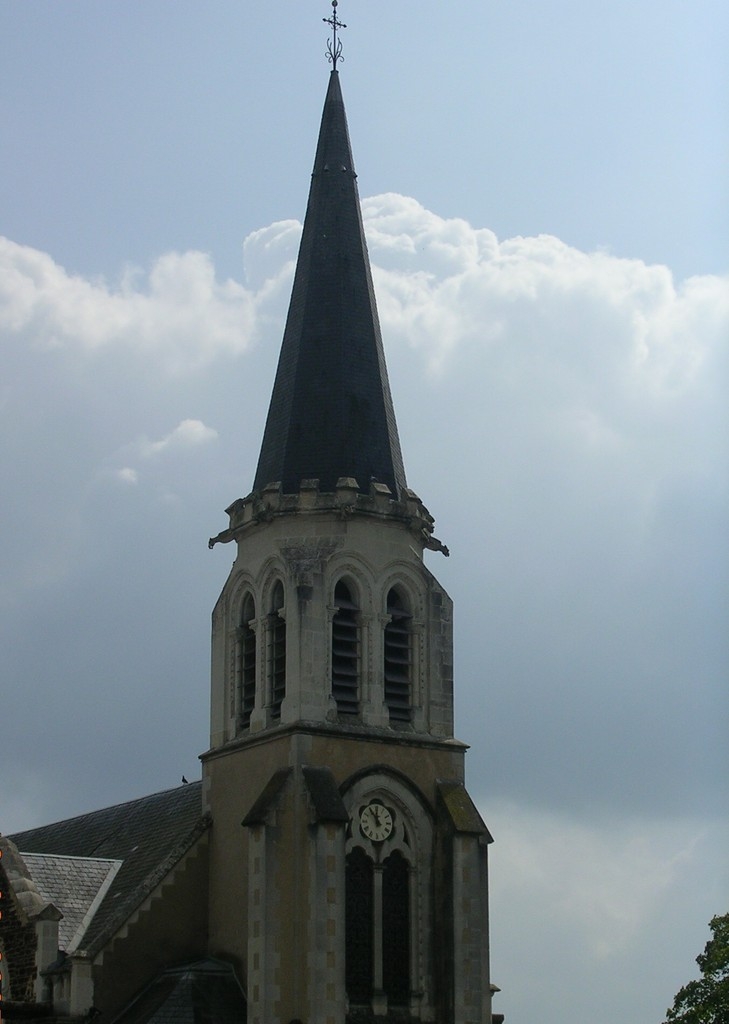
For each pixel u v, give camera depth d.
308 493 64.44
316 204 70.00
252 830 60.06
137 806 75.38
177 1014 58.91
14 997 63.66
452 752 64.38
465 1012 60.69
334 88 72.12
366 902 61.19
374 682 63.41
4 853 65.94
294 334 68.44
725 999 61.88
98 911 65.94
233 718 65.31
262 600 64.81
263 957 58.62
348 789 61.50
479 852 62.56
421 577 65.56
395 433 68.06
